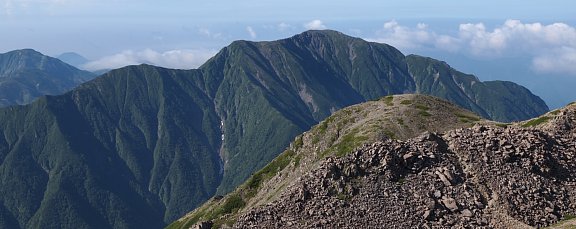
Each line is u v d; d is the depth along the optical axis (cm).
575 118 10125
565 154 8888
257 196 13438
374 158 8512
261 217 8038
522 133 9131
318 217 7725
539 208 7731
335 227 7488
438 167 8412
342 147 12519
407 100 14888
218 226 8625
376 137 12300
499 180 8138
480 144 8819
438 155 8669
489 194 7962
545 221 7544
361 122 13962
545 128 10000
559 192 8075
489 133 9088
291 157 14612
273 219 7938
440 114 13925
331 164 8619
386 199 7862
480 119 13850
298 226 7631
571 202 7912
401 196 7894
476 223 7388
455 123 13388
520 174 8256
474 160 8519
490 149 8681
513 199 7825
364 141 12225
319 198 8088
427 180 8156
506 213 7619
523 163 8450
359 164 8488
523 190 7988
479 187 8081
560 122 10019
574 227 7031
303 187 8319
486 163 8431
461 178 8244
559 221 7538
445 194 7900
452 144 8988
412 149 8681
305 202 8094
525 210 7681
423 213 7562
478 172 8312
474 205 7738
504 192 7919
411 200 7812
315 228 7512
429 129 12888
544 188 8075
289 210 8025
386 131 12631
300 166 13350
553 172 8444
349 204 7869
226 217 9100
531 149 8669
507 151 8612
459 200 7806
